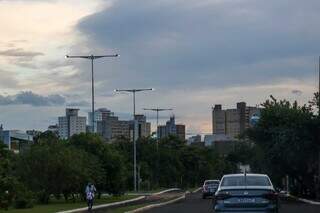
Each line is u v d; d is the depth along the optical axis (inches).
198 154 5039.4
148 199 2075.5
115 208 1481.3
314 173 2091.5
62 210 1382.9
